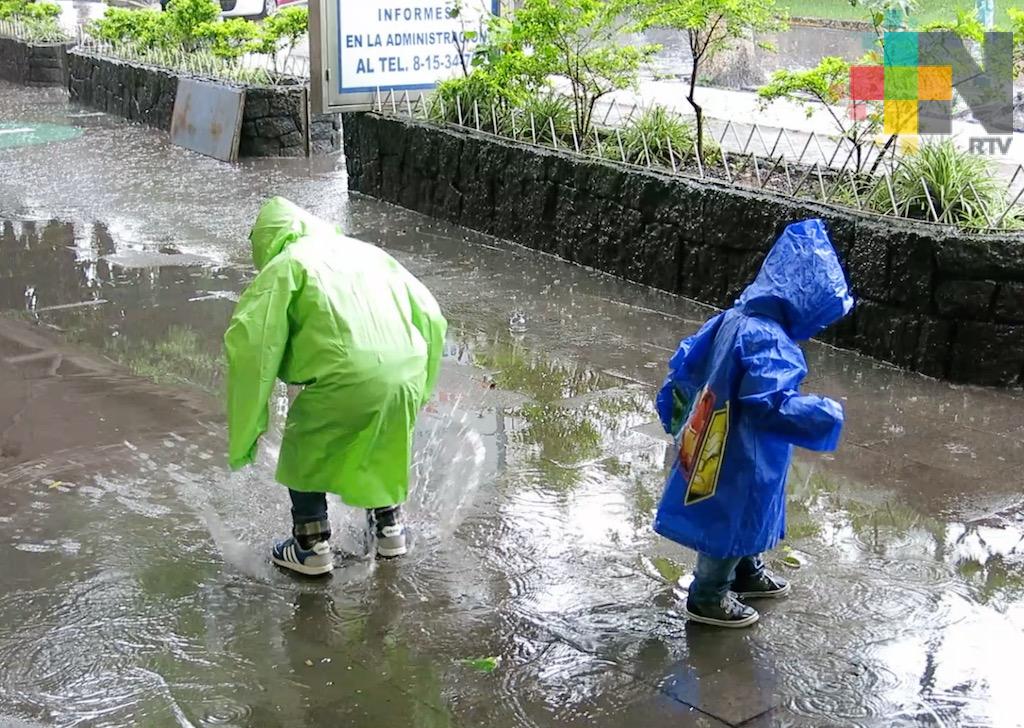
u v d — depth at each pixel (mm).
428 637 4238
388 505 4625
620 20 13141
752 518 4133
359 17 11383
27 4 21906
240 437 4348
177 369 6914
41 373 6777
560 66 9984
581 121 10109
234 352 4324
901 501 5363
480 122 10688
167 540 4914
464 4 11859
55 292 8414
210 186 12039
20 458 5625
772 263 4148
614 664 4082
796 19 13508
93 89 17359
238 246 9758
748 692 3920
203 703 3803
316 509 4656
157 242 9844
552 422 6230
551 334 7691
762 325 4051
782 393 3957
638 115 10609
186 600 4457
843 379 6910
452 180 10633
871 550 4922
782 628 4332
